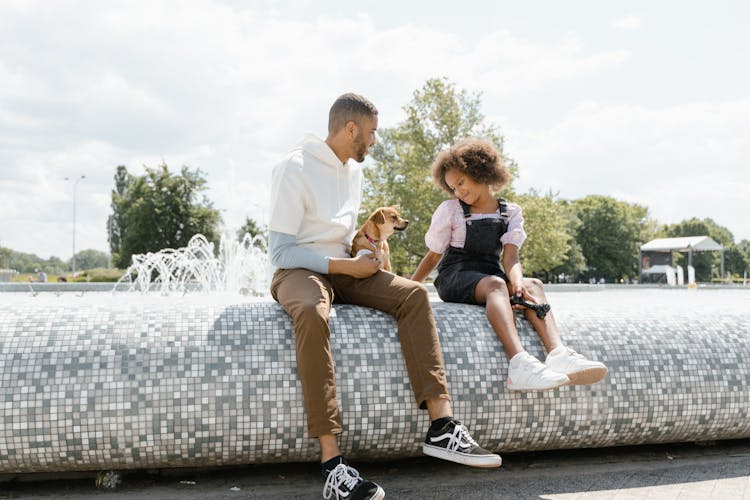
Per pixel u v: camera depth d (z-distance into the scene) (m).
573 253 62.88
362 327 2.80
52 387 2.46
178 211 47.38
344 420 2.62
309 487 2.63
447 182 3.48
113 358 2.54
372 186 24.00
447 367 2.79
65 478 2.73
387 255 3.39
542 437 2.89
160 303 2.94
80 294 9.64
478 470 2.91
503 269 3.35
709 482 2.74
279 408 2.57
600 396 2.92
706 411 3.06
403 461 3.05
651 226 78.25
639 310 3.40
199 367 2.56
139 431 2.48
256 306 2.91
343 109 3.04
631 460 3.10
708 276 85.50
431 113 23.70
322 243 3.03
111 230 72.31
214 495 2.54
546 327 2.96
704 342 3.18
